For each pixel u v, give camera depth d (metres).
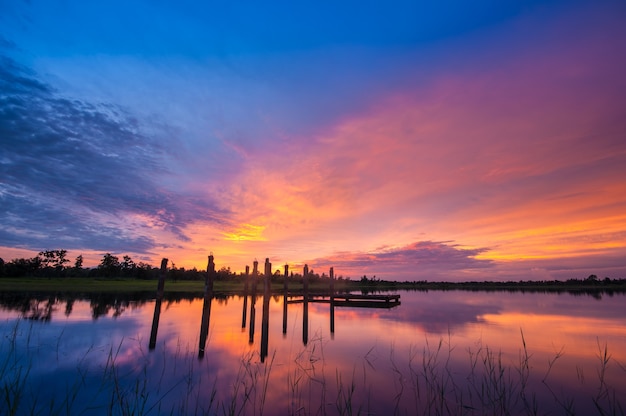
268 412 8.25
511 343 16.88
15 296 43.31
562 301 54.31
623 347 16.03
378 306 20.45
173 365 12.52
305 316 18.25
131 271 109.19
